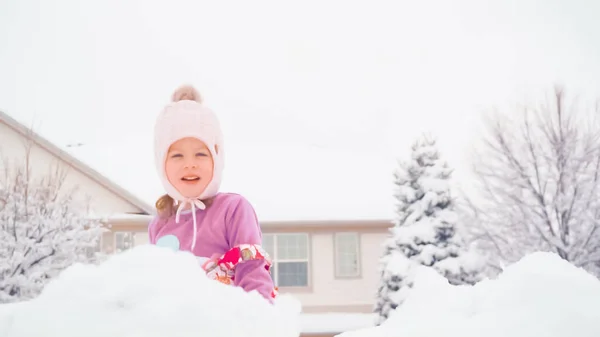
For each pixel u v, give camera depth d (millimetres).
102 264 1197
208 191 2256
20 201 14375
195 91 2406
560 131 14930
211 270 2018
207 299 1114
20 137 17359
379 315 16469
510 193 15133
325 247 20812
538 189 14984
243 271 1979
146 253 1199
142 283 1108
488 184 15523
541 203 14914
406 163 17719
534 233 14875
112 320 1050
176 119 2248
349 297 20625
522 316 1232
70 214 14883
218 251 2152
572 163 14805
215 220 2189
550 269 1366
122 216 18797
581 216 14516
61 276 1174
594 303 1240
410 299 1540
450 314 1366
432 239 16344
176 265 1176
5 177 15070
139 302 1078
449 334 1229
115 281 1126
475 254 15695
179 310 1056
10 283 13312
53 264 14133
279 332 1232
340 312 20516
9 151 17219
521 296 1310
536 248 14641
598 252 14234
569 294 1282
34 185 15328
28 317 1081
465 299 1396
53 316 1069
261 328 1163
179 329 1036
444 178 17281
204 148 2252
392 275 16344
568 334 1157
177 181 2240
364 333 1366
